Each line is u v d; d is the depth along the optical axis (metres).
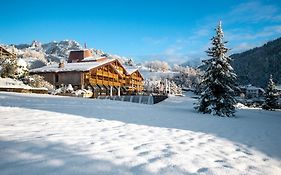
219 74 20.19
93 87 41.78
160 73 124.69
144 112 15.59
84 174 3.90
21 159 4.32
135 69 59.47
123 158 4.85
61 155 4.70
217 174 4.43
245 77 135.12
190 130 9.30
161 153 5.47
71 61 61.19
